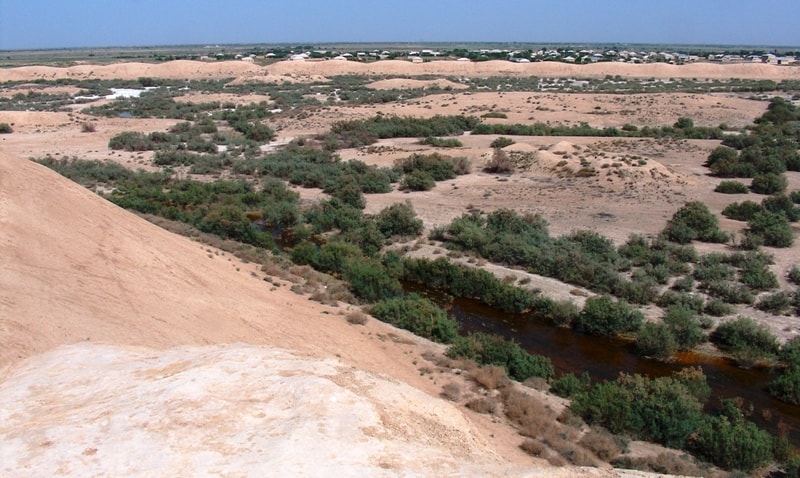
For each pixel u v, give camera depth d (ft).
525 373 57.77
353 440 27.89
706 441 45.32
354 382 35.45
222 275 66.59
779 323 69.82
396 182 137.59
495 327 72.18
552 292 79.36
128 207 105.50
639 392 50.08
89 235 61.11
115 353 42.86
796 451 47.80
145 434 28.68
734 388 58.59
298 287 71.10
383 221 103.24
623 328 69.36
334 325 61.16
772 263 85.76
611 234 99.86
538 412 47.73
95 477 25.34
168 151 161.68
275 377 34.63
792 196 116.78
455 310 76.79
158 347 47.06
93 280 54.39
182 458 26.45
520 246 90.68
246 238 95.40
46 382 37.35
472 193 127.34
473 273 81.46
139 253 62.28
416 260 86.38
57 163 143.95
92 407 32.68
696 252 90.07
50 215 60.44
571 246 91.76
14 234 55.21
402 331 64.69
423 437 30.96
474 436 35.01
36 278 51.29
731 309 72.95
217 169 147.54
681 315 67.97
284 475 24.86
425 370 54.19
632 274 83.10
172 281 59.93
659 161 152.25
